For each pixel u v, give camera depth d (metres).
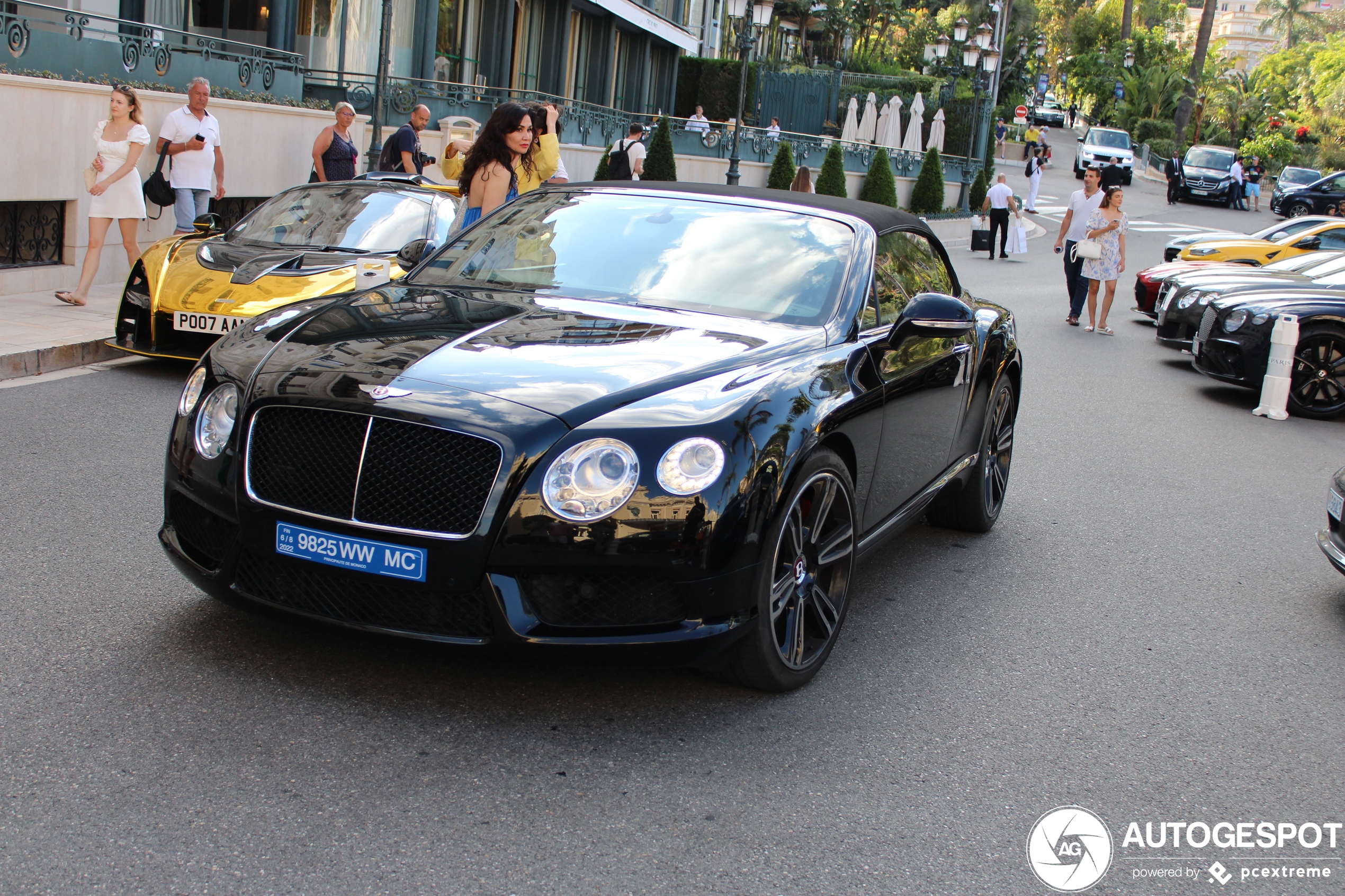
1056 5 92.94
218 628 3.69
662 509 3.03
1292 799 3.24
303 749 2.99
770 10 21.42
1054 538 5.79
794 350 3.68
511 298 3.99
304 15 18.62
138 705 3.15
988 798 3.08
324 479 3.09
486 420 3.02
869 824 2.88
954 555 5.38
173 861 2.46
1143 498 6.73
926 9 70.38
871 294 4.18
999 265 22.14
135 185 9.38
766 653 3.38
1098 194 14.37
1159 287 14.22
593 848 2.66
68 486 5.09
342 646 3.62
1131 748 3.48
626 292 4.07
